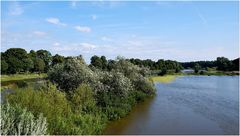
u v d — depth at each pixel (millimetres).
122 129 28266
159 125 30266
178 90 65375
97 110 30266
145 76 59750
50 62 129125
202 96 54469
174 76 127938
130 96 42312
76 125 22812
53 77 33719
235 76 136500
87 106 29969
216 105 43438
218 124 30906
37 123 15875
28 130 14914
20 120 15242
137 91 49062
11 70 105938
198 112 37750
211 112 37750
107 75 39125
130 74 52281
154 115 35406
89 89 31375
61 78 33375
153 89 55000
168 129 28625
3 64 97938
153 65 148875
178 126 29922
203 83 87438
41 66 116562
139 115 35281
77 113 26484
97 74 38031
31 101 19750
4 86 58500
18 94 20484
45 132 16578
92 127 24203
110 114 31844
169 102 46438
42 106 19844
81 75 33875
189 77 124125
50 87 25578
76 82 33438
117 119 32438
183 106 42438
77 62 34562
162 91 62938
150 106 42250
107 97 34500
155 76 116688
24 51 116688
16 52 113938
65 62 35375
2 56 108688
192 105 43406
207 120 32906
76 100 29125
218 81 97812
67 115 23891
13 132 14734
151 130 28141
